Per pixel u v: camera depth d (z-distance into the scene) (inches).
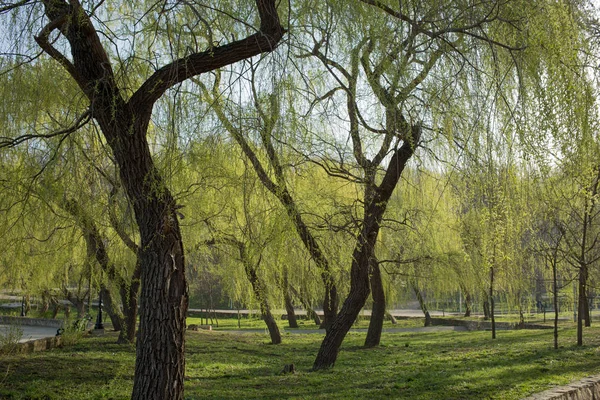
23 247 378.0
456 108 286.0
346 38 296.4
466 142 284.5
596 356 458.3
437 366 443.5
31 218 342.6
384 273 678.5
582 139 247.1
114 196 323.0
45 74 308.8
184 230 442.3
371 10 285.7
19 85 297.9
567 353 478.0
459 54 280.4
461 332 898.1
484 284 631.2
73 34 239.8
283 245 338.6
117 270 473.4
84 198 332.2
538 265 682.8
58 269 498.6
